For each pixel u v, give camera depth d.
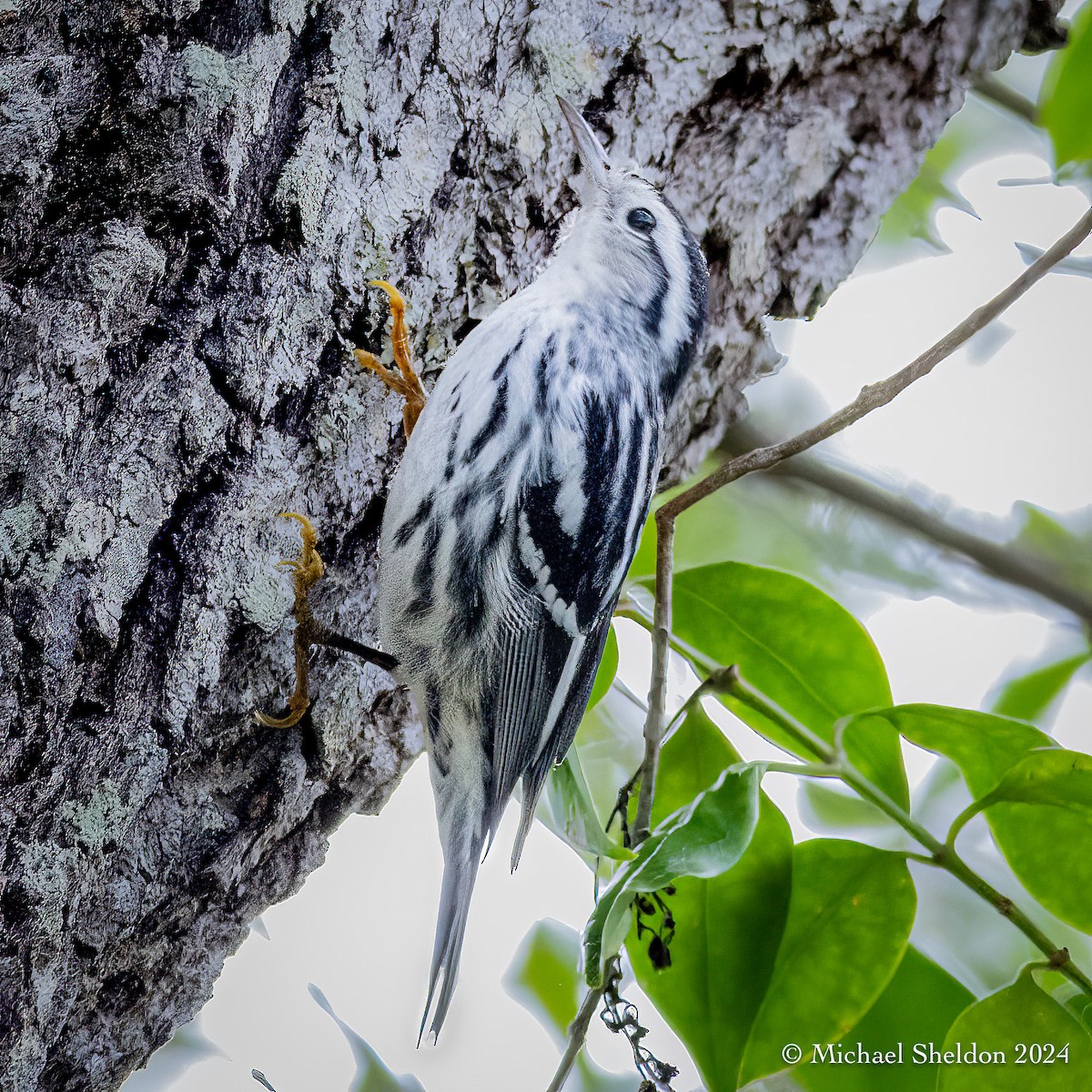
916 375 5.55
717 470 5.48
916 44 6.80
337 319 5.38
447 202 5.77
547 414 5.54
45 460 4.48
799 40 6.52
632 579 5.95
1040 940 5.00
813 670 5.53
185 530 4.90
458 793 5.63
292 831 5.80
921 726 5.07
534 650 5.61
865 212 7.01
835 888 5.30
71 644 4.52
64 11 4.63
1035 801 4.94
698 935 5.26
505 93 5.86
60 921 4.62
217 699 5.05
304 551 5.20
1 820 4.44
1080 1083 4.98
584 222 5.99
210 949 5.50
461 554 5.45
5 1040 4.52
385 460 5.71
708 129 6.56
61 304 4.56
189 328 4.87
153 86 4.74
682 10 6.28
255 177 5.05
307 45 5.25
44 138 4.55
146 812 4.95
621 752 7.78
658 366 5.98
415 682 5.61
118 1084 5.32
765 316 7.16
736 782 4.59
